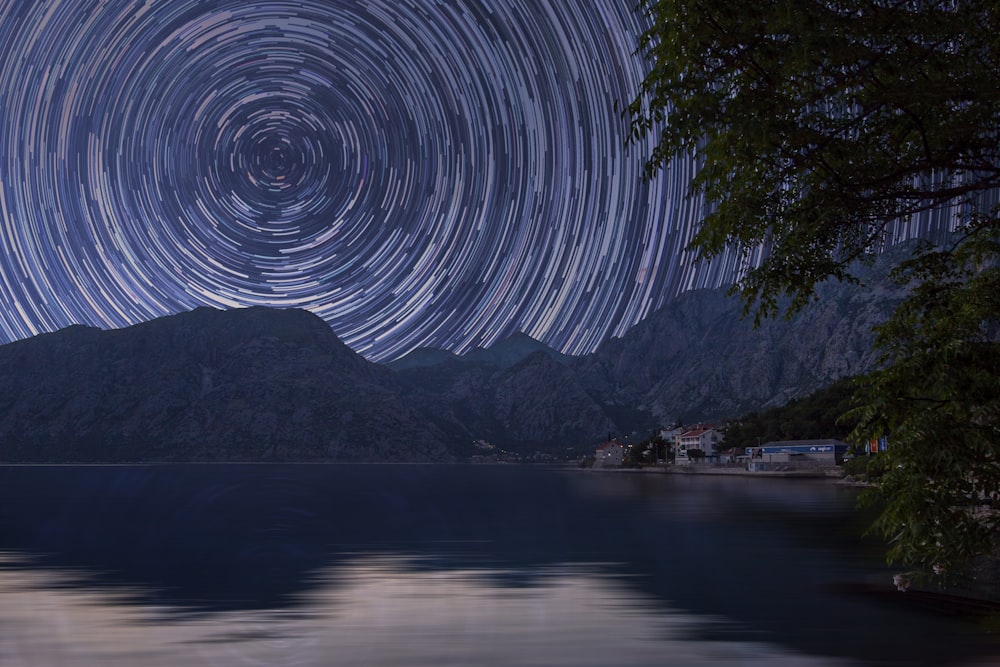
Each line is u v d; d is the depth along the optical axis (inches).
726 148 681.6
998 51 653.9
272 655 1093.8
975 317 780.0
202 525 3666.3
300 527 3531.0
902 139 695.1
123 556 2405.3
